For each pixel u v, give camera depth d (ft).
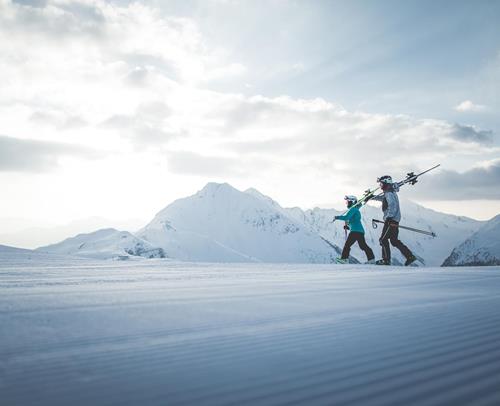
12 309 6.77
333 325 5.78
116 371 3.53
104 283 12.84
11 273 17.44
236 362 3.89
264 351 4.31
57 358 3.88
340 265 26.08
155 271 19.69
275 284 12.39
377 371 3.67
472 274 16.61
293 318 6.34
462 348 4.53
